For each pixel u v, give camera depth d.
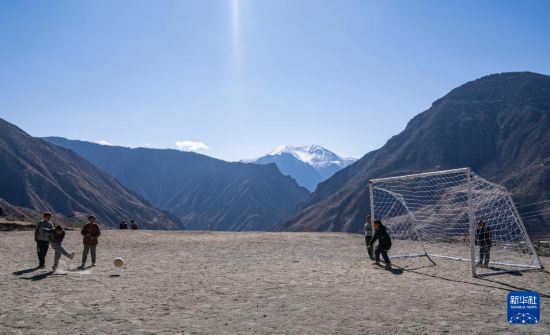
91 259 17.38
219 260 18.42
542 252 21.78
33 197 164.38
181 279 13.51
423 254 20.47
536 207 97.88
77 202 178.62
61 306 9.66
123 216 195.62
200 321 8.63
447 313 9.38
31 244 23.86
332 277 14.10
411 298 10.88
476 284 13.02
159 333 7.80
